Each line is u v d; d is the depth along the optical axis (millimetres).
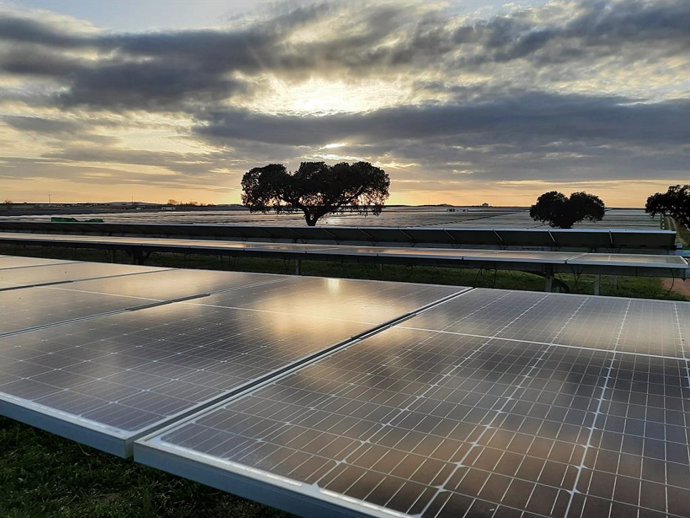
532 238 13148
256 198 28969
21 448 4129
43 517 3254
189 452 1965
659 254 11750
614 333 3691
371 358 3096
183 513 3291
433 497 1649
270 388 2619
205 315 4301
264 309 4555
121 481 3670
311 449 1979
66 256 20562
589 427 2150
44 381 2740
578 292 12211
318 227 16141
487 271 15805
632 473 1783
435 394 2523
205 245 13609
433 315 4316
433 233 14273
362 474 1793
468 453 1934
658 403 2406
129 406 2406
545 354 3178
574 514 1554
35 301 4926
